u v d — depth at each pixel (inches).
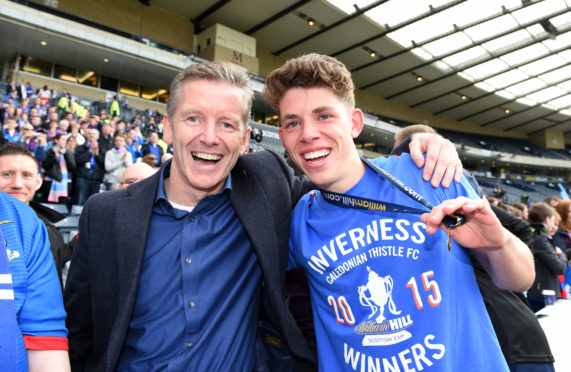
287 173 60.1
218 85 46.8
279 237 50.3
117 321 42.3
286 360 51.7
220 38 803.4
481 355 40.4
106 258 45.6
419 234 42.6
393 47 925.8
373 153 1144.8
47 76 644.7
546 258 131.7
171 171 50.4
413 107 1326.3
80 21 592.7
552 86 1203.9
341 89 43.8
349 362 43.5
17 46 598.2
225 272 48.4
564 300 124.9
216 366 45.4
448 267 42.2
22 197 88.6
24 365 34.9
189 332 45.3
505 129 1605.6
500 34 881.5
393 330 41.4
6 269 35.3
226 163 48.8
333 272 45.1
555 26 872.3
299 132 44.9
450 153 44.3
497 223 34.7
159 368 44.5
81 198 231.6
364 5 764.6
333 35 876.0
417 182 44.4
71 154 229.3
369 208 43.2
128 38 647.1
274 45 931.3
